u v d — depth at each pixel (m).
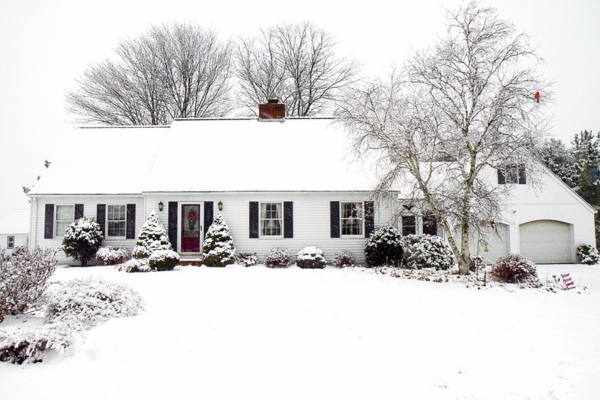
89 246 19.47
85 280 8.87
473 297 11.37
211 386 5.79
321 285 12.96
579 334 7.95
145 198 19.67
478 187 14.66
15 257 8.55
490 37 14.27
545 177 23.08
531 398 5.42
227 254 18.44
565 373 6.14
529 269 14.25
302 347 7.16
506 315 9.37
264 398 5.43
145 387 5.77
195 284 12.91
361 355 6.83
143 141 23.33
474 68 14.55
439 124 14.93
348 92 16.97
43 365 6.48
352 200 19.73
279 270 16.98
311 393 5.56
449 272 16.12
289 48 35.81
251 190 19.38
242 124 23.28
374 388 5.70
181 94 35.31
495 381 5.89
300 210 19.75
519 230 22.95
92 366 6.40
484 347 7.21
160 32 34.66
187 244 19.59
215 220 19.08
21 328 7.30
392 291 12.07
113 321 7.91
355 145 16.36
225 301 10.27
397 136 15.20
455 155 14.84
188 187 19.48
